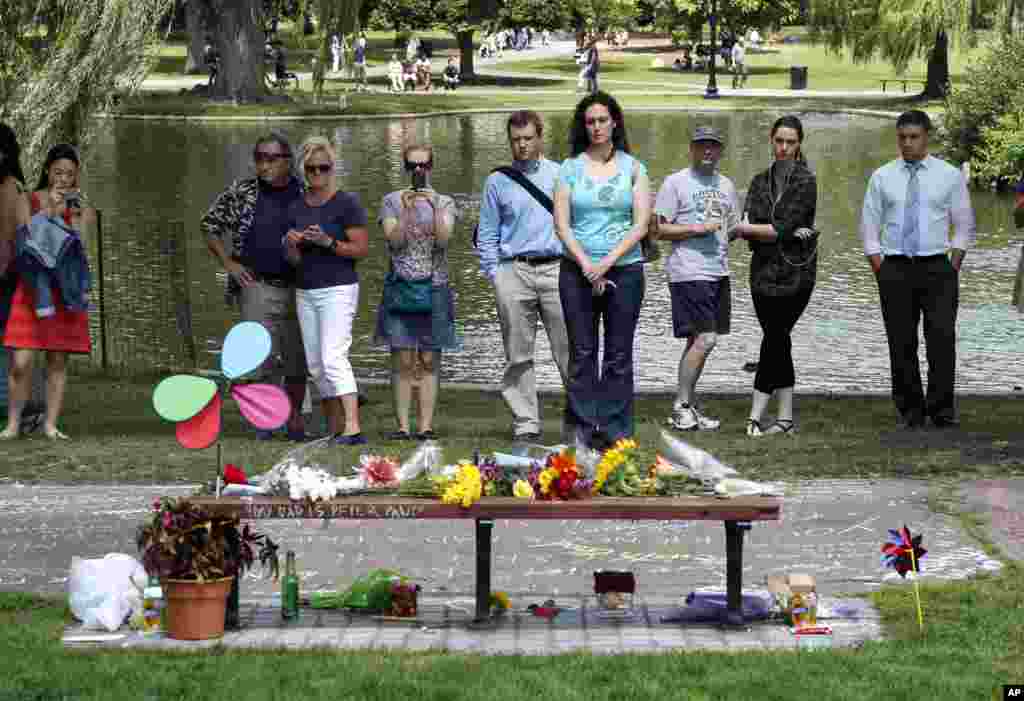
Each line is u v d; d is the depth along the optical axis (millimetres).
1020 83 35969
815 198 11406
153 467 10055
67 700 5684
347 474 7246
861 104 56188
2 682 5871
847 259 23688
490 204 10719
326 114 51312
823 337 17953
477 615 6719
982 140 36062
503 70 75188
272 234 10930
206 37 69312
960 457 10320
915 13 50312
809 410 13062
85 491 9375
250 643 6457
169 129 47156
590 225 9445
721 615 6785
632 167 9461
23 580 7480
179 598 6477
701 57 76625
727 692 5738
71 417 12734
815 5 54469
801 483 9539
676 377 15562
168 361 16047
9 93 15602
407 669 6043
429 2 65250
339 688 5785
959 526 8391
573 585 7438
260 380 11250
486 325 18656
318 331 10625
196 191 31891
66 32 15656
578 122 9484
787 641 6477
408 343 11031
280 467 6934
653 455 7199
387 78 68375
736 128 48125
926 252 11633
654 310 19656
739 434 11547
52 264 11172
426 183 11148
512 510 6609
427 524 8680
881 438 11188
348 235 10609
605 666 6090
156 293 19219
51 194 11242
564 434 9789
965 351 17078
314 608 7066
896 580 7379
